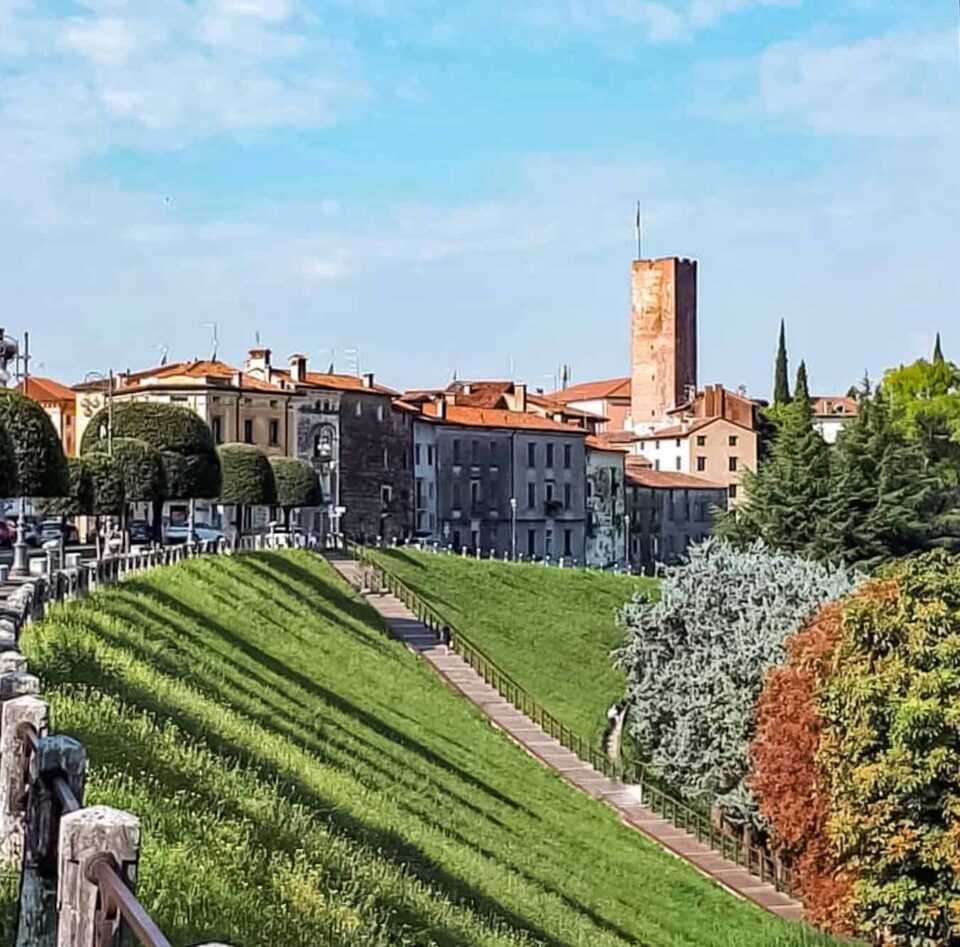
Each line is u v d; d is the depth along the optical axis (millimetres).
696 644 50531
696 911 38188
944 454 111125
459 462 126625
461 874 27141
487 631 76375
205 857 15102
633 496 143500
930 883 34031
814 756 36875
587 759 53219
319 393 112188
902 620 35531
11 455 46938
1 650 20688
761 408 171875
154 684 28141
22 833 12156
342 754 35250
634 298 187000
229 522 101938
